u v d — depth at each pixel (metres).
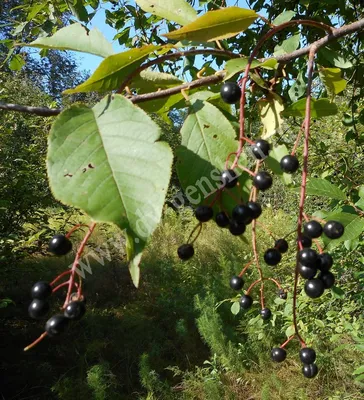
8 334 5.78
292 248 5.40
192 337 5.51
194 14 1.18
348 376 3.99
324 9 3.08
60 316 0.84
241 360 4.70
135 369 4.87
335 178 3.75
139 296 6.98
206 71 1.38
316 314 4.01
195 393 4.31
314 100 1.26
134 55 0.98
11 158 5.86
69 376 4.78
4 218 5.32
